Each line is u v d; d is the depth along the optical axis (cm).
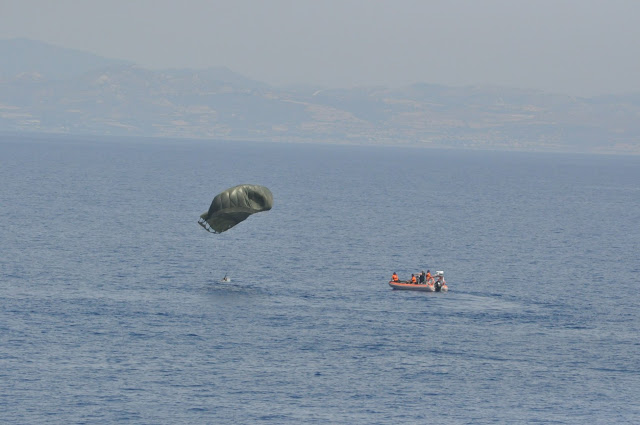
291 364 14238
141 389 12900
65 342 14838
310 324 16575
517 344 15762
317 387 13262
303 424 11925
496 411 12631
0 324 15638
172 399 12588
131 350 14588
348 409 12500
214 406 12406
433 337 15975
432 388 13412
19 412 11925
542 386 13675
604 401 13150
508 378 13975
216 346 15000
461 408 12694
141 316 16688
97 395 12612
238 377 13550
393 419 12219
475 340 15888
